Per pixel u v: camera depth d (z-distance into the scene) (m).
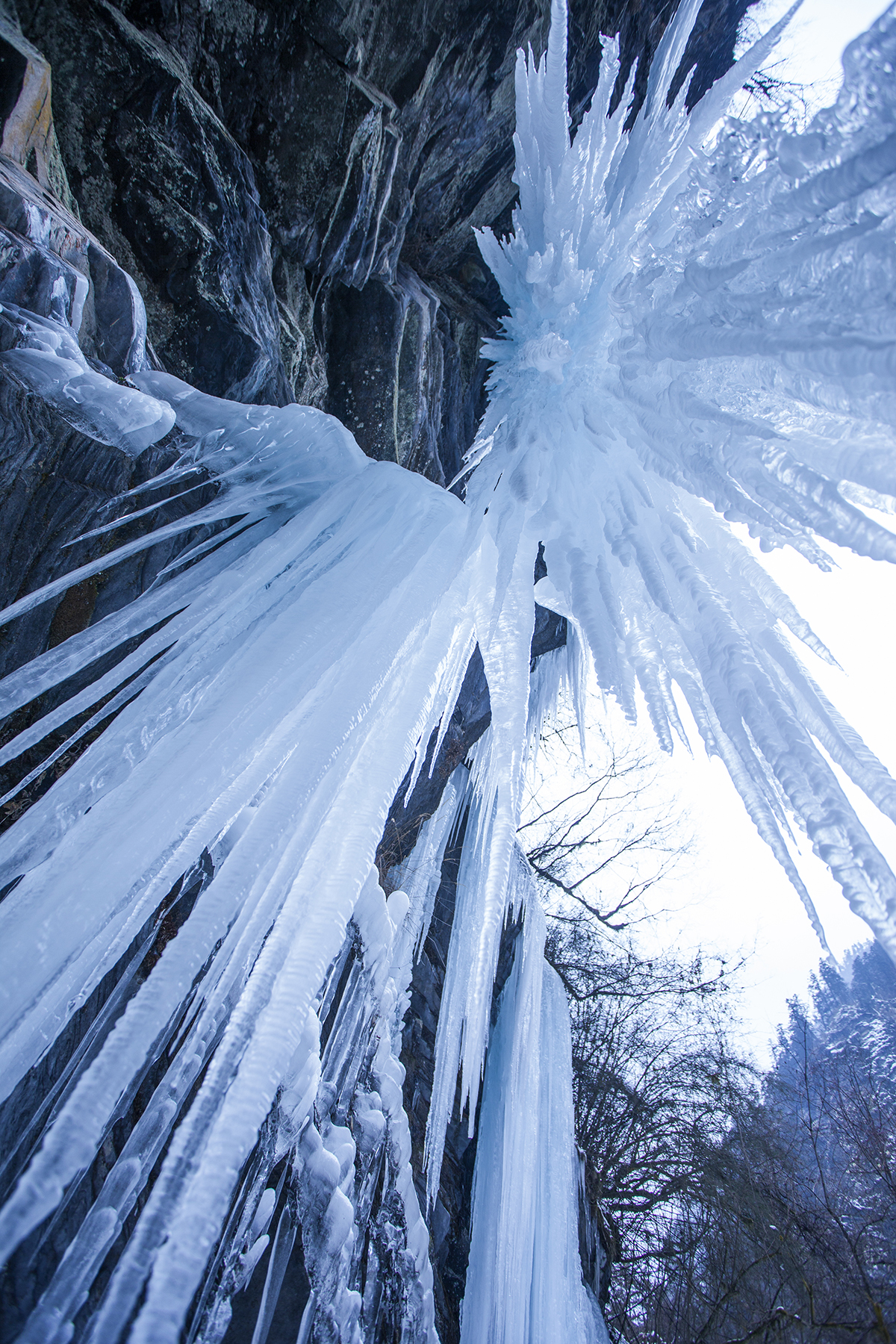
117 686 3.19
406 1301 3.74
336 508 3.96
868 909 2.36
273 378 4.41
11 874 2.62
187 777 2.73
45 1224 2.44
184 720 3.13
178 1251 1.57
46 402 2.61
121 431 2.84
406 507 4.01
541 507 4.16
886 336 2.23
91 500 2.99
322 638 3.28
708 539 3.64
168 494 3.29
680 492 3.77
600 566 3.77
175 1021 2.68
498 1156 6.57
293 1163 3.18
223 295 4.13
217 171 4.22
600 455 4.20
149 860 2.52
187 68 4.40
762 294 2.56
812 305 2.41
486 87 5.39
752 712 2.89
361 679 3.04
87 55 3.60
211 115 4.30
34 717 3.24
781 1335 7.26
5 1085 2.14
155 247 3.88
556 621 6.12
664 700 3.47
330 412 5.53
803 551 2.91
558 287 4.54
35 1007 2.21
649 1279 9.11
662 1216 9.56
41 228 2.82
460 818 7.20
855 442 2.64
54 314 2.78
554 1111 7.44
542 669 7.23
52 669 2.90
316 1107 3.56
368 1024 4.04
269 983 2.14
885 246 2.17
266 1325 2.86
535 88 4.61
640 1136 10.30
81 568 3.07
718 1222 9.04
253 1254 2.87
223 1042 1.99
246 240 4.45
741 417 2.94
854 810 2.54
